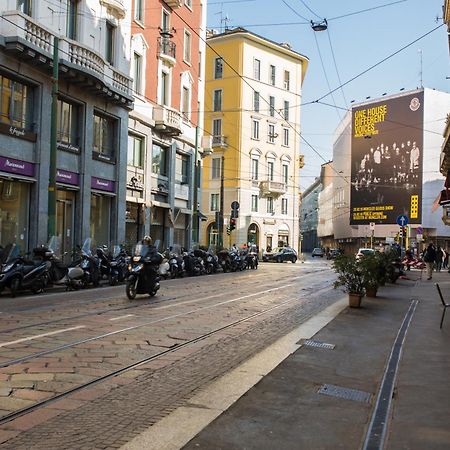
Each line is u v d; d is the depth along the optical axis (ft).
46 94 69.87
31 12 67.31
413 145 223.92
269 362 24.36
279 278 82.58
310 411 17.84
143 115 96.32
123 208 88.79
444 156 67.36
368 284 46.01
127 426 15.89
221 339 29.96
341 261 44.96
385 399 19.53
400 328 35.32
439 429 16.08
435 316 41.24
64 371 21.71
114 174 87.20
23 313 36.29
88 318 34.99
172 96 108.78
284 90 198.49
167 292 54.65
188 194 117.70
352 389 20.88
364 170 242.99
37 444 14.28
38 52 65.00
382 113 235.81
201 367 23.56
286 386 20.61
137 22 93.86
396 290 62.28
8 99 64.80
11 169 64.39
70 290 54.60
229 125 184.75
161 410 17.53
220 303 46.29
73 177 76.28
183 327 33.17
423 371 23.63
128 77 87.51
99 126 83.97
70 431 15.30
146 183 98.22
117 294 51.21
